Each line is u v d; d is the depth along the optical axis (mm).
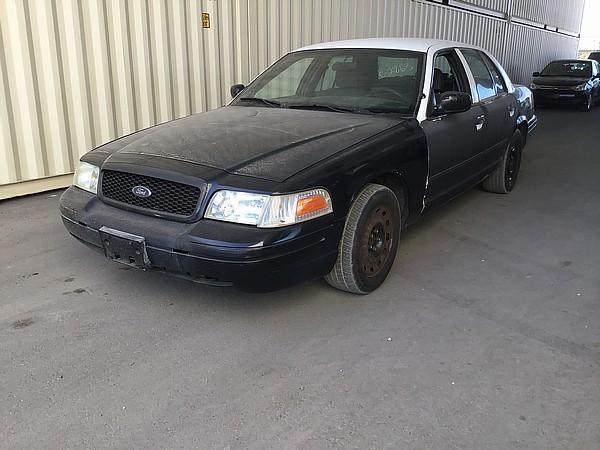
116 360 2971
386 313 3572
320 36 9227
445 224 5469
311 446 2367
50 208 5609
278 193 3016
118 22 6320
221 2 7426
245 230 2996
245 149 3404
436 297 3826
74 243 4633
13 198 5898
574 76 17406
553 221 5645
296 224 3068
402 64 4598
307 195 3121
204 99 7500
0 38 5395
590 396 2758
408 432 2467
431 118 4355
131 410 2576
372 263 3770
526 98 6926
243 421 2518
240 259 2963
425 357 3074
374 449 2357
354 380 2846
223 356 3037
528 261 4543
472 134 5070
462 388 2797
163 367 2920
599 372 2971
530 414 2609
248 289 3129
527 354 3129
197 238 3018
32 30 5609
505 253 4715
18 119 5688
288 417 2551
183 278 3219
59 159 6109
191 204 3125
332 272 3633
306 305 3646
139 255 3209
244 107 4602
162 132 3896
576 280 4184
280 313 3529
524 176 7730
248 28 7887
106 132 6465
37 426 2455
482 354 3121
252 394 2713
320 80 4730
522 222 5590
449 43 5188
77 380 2789
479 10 15188
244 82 8008
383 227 3812
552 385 2840
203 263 3029
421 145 4125
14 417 2510
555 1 21500
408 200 4164
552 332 3391
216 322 3400
